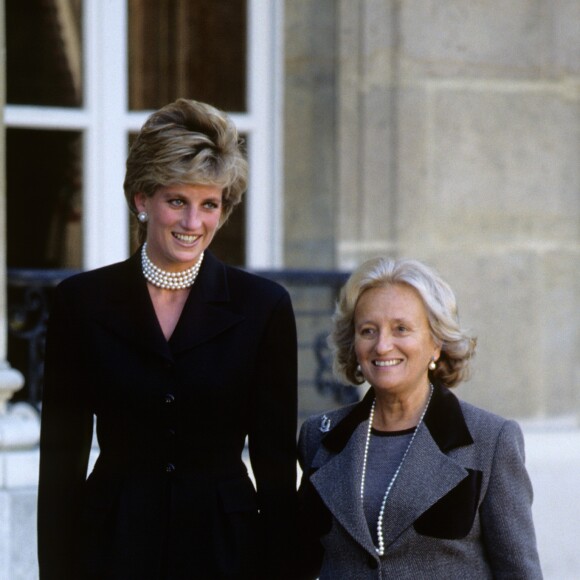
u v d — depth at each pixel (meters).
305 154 19.45
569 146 20.14
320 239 19.41
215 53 19.42
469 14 19.61
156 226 9.65
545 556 19.28
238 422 10.00
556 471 19.41
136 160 9.54
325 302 19.17
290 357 10.15
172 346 9.84
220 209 9.76
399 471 9.67
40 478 10.14
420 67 19.41
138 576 9.72
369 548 9.55
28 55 18.69
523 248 20.00
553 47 20.05
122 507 9.78
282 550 10.09
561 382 20.20
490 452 9.62
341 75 19.17
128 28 19.05
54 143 18.75
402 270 9.80
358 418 10.11
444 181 19.58
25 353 18.50
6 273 17.48
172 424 9.78
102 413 9.93
